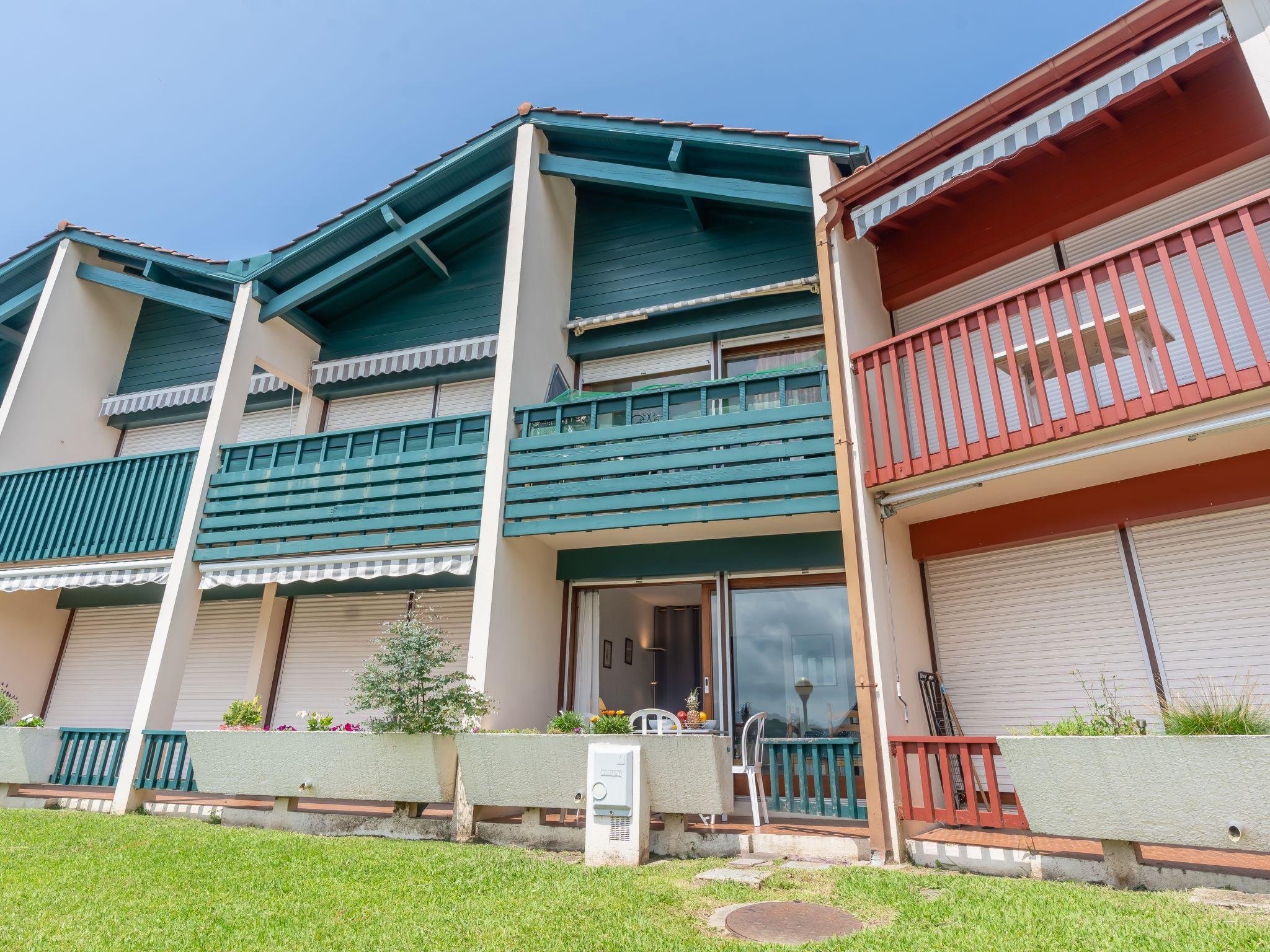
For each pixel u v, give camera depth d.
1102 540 7.30
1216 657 6.48
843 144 8.42
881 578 6.96
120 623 12.30
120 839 6.67
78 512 10.70
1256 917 3.91
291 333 11.84
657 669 11.15
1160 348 5.52
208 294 12.63
